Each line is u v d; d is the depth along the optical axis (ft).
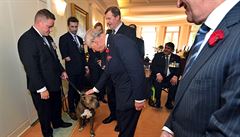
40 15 5.71
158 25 34.14
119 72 4.36
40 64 5.92
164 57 10.17
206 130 1.75
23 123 7.21
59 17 10.37
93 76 9.87
